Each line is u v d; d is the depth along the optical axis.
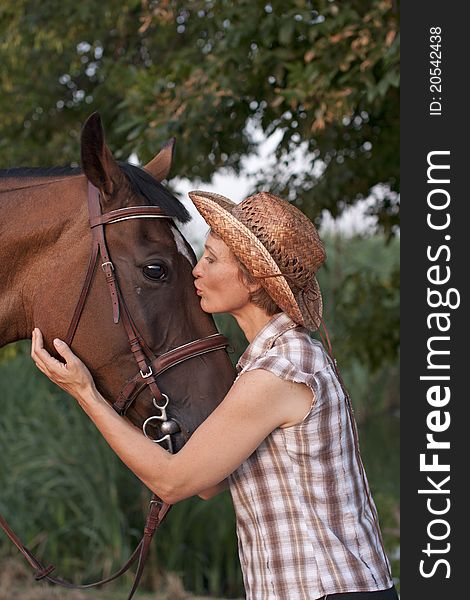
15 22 4.83
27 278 2.12
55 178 2.18
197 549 5.54
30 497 5.87
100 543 5.42
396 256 9.72
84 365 2.02
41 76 5.16
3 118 5.13
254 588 1.85
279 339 1.89
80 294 2.04
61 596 5.04
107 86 4.64
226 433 1.80
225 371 2.07
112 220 2.03
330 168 4.80
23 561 5.55
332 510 1.83
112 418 1.90
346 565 1.80
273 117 4.21
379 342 5.52
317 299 1.97
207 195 2.03
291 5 3.79
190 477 1.81
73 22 4.74
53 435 5.93
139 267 2.03
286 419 1.82
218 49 3.89
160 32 4.75
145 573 5.45
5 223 2.12
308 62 3.86
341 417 1.87
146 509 5.58
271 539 1.83
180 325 2.05
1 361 5.50
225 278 1.95
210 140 4.31
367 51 3.63
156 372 2.02
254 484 1.86
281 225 1.87
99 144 1.99
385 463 7.12
